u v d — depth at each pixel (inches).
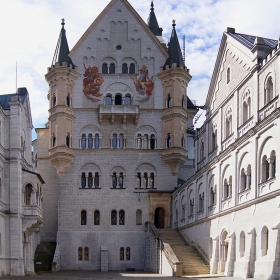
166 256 2114.9
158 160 2920.8
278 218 1446.9
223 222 1963.6
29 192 2320.4
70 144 2886.3
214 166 2113.7
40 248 2839.6
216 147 2188.7
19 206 2129.7
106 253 2746.1
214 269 1993.1
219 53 2176.4
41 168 3029.0
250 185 1726.1
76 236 2817.4
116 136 2935.5
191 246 2362.2
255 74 1732.3
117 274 2249.0
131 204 2869.1
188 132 3262.8
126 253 2822.3
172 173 2903.5
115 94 2972.4
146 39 3024.1
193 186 2443.4
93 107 2940.5
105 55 2999.5
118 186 2883.9
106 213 2851.9
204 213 2233.0
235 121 1936.5
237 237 1791.3
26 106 2427.4
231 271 1801.2
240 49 1924.2
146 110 2955.2
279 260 1417.3
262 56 1744.6
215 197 2096.5
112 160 2906.0
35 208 2187.5
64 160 2849.4
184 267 2070.6
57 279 1809.8
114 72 2992.1
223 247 1959.9
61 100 2876.5
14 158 2146.9
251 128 1667.1
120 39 3019.2
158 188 2896.2
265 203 1551.4
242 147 1796.3
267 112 1628.9
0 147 2086.6
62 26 3002.0
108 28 3021.7
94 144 2918.3
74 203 2849.4
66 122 2876.5
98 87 2965.1
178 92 2920.8
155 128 2945.4
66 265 2780.5
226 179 1982.0
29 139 2522.1
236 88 1932.8
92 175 2886.3
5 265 2071.9
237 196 1828.2
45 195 2997.0
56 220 2972.4
